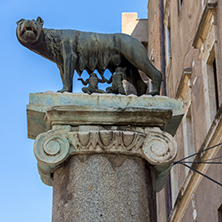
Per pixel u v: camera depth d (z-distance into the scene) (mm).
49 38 9492
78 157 8680
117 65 9664
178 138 20484
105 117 8766
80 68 9523
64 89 9211
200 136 17234
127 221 8250
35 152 8633
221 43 15258
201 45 17125
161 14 25641
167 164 8805
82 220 8227
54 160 8625
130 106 8773
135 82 9852
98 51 9586
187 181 17469
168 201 21562
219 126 14445
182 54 20406
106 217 8242
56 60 9625
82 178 8508
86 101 8867
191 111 18688
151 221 8469
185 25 20062
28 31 9352
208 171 15586
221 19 15383
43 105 8852
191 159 18312
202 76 17188
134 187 8508
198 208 16625
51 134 8719
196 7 18406
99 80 9578
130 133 8648
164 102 9008
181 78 19266
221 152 14602
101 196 8375
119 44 9609
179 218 19109
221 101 14992
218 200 14711
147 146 8742
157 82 9508
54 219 8500
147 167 8836
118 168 8586
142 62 9523
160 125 8898
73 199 8398
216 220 14828
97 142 8625
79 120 8766
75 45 9523
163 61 24781
